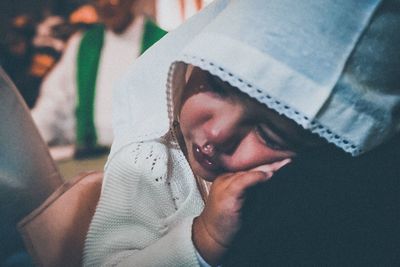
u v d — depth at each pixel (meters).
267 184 0.64
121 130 0.95
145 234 0.94
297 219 0.58
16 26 2.59
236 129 0.76
